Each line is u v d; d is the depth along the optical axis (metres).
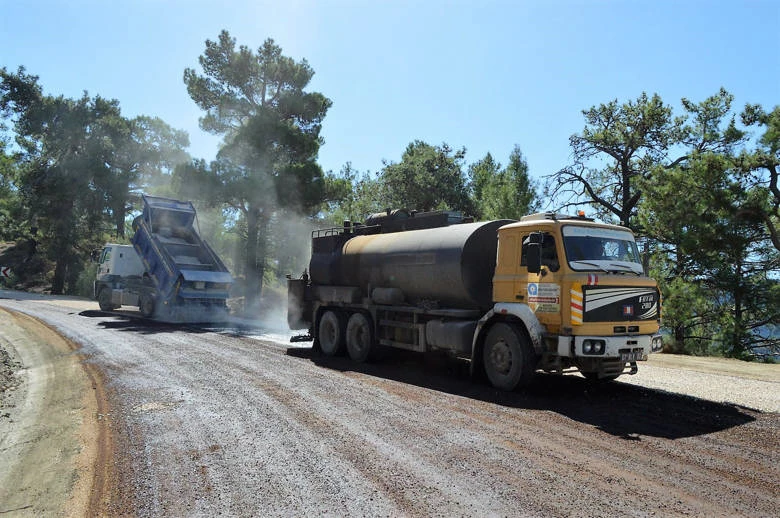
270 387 8.53
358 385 8.70
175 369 10.21
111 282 23.17
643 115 28.27
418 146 38.97
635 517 3.96
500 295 8.60
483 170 37.50
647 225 19.48
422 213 11.62
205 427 6.41
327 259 12.93
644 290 7.96
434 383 8.96
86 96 40.12
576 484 4.57
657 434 5.99
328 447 5.57
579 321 7.40
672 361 12.02
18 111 39.28
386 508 4.14
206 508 4.25
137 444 5.91
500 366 8.41
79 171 38.22
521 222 8.68
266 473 4.92
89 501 4.53
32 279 41.81
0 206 45.19
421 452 5.38
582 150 30.05
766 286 19.48
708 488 4.51
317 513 4.09
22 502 4.69
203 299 19.67
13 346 14.33
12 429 7.13
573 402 7.48
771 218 17.94
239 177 25.62
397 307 10.72
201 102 27.50
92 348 13.11
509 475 4.77
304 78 27.59
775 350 20.14
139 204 43.84
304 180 26.20
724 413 6.81
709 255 18.17
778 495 4.38
